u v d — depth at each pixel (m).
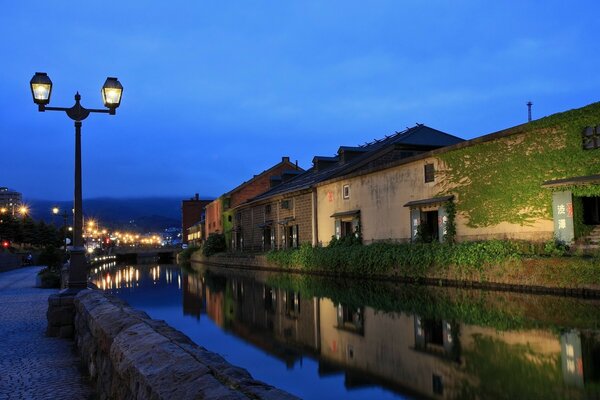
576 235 16.62
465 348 8.38
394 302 15.05
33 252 70.44
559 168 17.36
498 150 19.77
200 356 3.91
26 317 13.78
